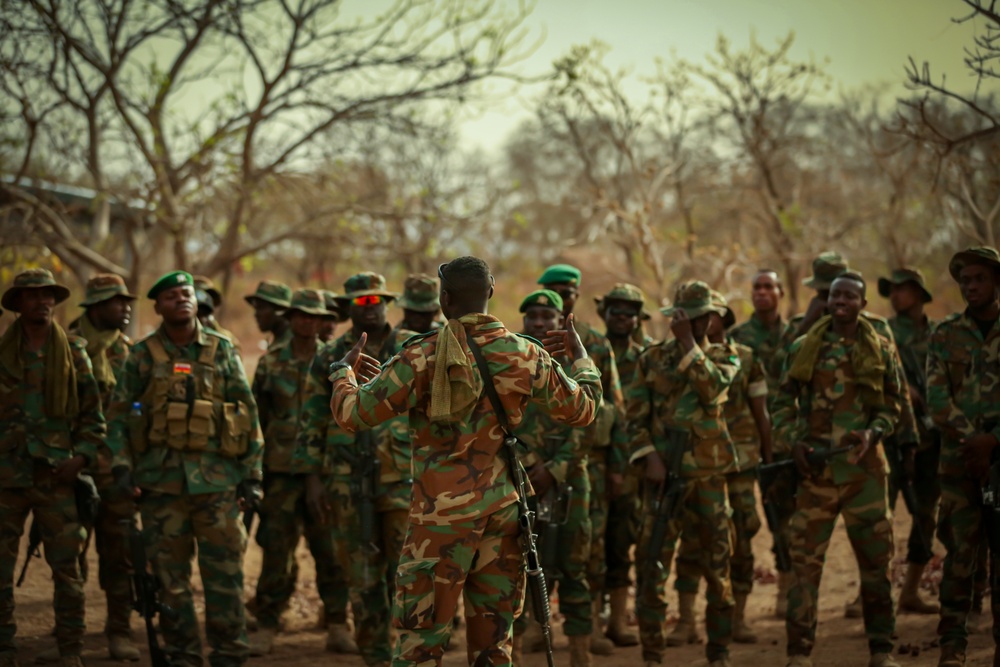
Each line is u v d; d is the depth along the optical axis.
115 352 8.34
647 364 7.42
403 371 4.86
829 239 17.73
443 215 17.20
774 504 8.00
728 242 19.84
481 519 4.77
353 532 7.17
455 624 8.77
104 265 15.08
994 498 6.08
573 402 5.03
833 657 7.33
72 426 7.16
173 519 6.70
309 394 7.41
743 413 8.11
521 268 36.59
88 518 7.21
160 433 6.70
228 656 6.69
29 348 6.98
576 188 19.77
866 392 6.89
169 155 15.41
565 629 7.10
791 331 9.03
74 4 14.05
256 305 9.33
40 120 14.02
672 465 7.17
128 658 7.68
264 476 8.38
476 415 4.85
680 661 7.63
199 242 16.47
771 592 9.86
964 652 6.48
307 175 16.14
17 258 14.16
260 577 8.32
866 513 6.78
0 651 6.80
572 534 7.07
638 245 17.11
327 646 8.27
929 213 16.50
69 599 6.99
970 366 6.58
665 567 7.23
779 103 19.09
